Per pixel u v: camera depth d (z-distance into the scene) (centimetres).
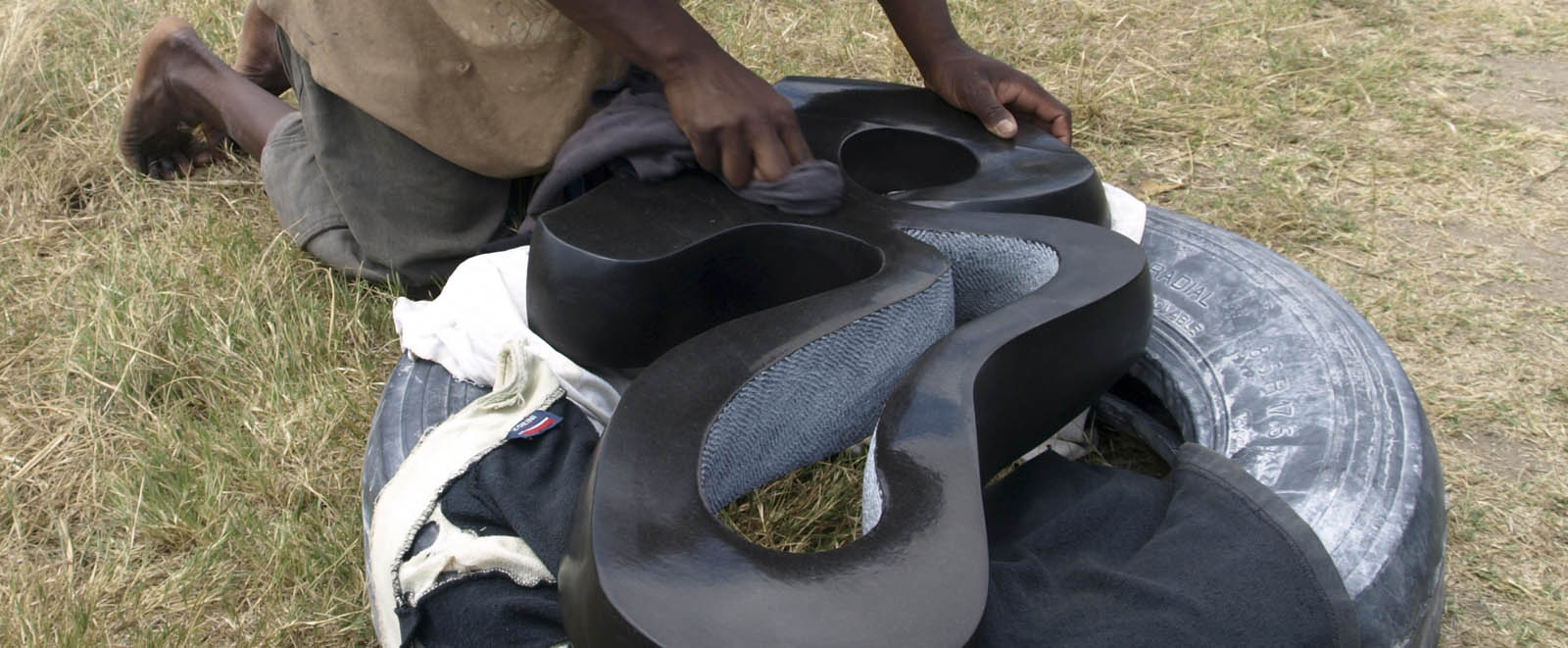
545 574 159
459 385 197
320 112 240
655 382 148
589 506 132
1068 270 173
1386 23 391
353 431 217
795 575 123
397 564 162
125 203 292
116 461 217
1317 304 199
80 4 382
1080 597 141
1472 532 195
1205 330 201
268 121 278
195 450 214
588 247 183
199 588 187
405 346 205
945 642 118
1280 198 295
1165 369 200
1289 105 340
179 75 285
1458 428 218
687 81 193
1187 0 405
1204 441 186
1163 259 219
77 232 285
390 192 242
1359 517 159
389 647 163
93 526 204
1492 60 367
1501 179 303
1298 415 179
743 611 119
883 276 171
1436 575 162
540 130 231
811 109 232
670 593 121
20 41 345
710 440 143
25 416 229
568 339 190
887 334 166
